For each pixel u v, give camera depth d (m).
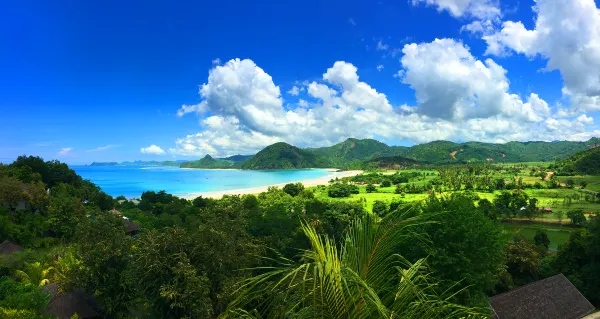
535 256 40.28
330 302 3.81
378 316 3.98
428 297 4.84
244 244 24.73
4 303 21.61
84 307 25.05
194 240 22.48
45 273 31.25
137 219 67.62
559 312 30.19
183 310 20.88
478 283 23.02
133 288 23.97
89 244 25.25
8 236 40.81
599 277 34.56
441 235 21.97
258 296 4.50
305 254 4.09
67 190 71.00
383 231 4.25
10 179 56.22
